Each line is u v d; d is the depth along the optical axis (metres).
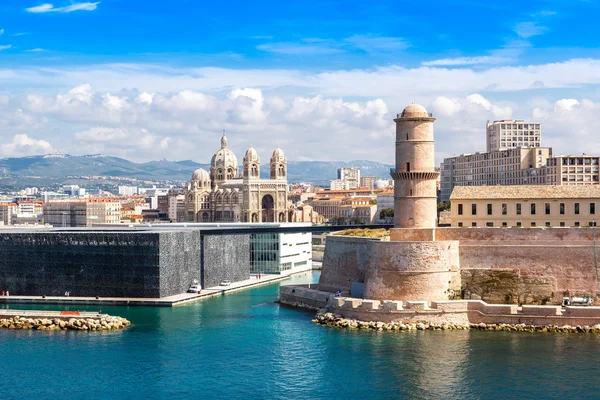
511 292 168.62
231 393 125.12
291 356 143.75
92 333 166.88
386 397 121.31
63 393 127.00
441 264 166.25
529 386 124.44
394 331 157.75
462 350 142.88
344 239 197.75
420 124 174.62
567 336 151.38
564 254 167.62
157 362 142.62
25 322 175.25
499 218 186.12
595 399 119.12
